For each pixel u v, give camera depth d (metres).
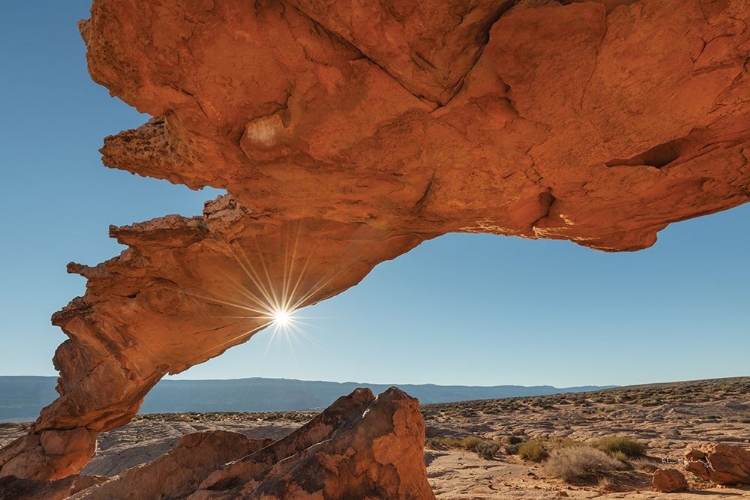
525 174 5.65
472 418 38.22
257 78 4.45
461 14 3.78
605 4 3.68
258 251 9.32
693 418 27.30
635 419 29.22
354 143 5.08
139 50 4.24
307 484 4.35
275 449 5.32
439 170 5.62
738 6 3.59
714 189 6.23
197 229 9.31
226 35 4.08
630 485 11.45
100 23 4.05
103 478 8.13
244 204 7.01
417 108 4.64
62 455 13.94
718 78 4.22
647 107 4.52
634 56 3.98
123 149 6.09
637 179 5.80
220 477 4.93
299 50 4.18
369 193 6.30
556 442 20.77
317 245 9.05
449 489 11.93
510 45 3.91
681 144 5.45
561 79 4.21
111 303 11.85
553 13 3.67
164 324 11.96
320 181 6.00
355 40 4.01
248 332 13.06
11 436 31.48
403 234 8.88
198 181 6.41
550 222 7.42
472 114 4.68
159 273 10.66
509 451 19.50
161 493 5.48
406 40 3.98
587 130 4.83
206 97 4.63
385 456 4.92
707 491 9.38
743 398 35.81
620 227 7.53
